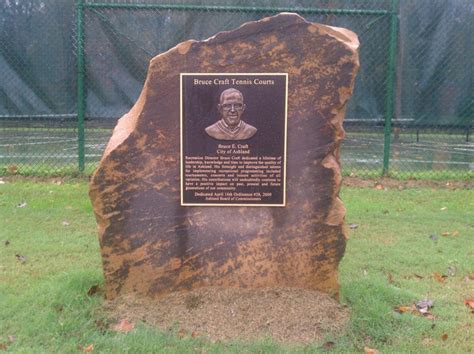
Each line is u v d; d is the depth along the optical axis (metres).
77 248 3.10
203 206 2.29
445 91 4.74
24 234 3.33
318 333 2.15
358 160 5.32
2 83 4.59
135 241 2.28
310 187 2.28
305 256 2.31
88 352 2.01
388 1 4.52
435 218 3.74
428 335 2.17
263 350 2.03
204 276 2.32
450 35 4.67
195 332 2.14
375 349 2.06
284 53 2.22
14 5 4.50
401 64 4.67
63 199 4.06
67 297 2.35
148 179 2.25
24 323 2.21
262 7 4.47
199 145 2.25
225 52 2.22
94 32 4.50
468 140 5.34
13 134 5.41
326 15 4.49
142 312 2.25
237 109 2.23
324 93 2.23
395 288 2.54
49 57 4.55
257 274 2.32
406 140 5.34
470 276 2.76
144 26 4.49
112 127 4.62
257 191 2.28
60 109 4.61
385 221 3.67
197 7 4.44
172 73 2.22
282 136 2.26
